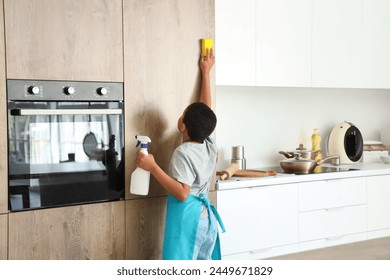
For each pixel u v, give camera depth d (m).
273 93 4.07
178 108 2.78
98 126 2.52
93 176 2.52
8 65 2.26
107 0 2.52
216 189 3.09
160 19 2.70
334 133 4.25
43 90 2.35
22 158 2.32
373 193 3.89
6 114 2.27
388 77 4.15
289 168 3.62
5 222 2.29
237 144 3.89
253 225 3.27
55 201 2.42
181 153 2.51
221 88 3.81
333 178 3.66
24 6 2.29
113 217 2.59
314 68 3.72
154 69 2.69
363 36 3.99
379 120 4.71
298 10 3.62
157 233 2.74
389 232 4.00
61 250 2.44
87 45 2.47
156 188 2.73
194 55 2.83
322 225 3.62
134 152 2.63
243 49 3.36
